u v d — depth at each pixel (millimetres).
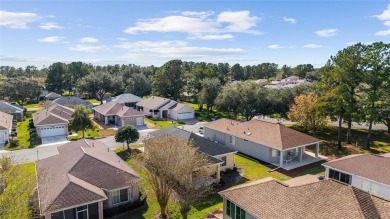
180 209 23609
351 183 28250
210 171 25703
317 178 27984
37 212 21359
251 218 20312
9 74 168875
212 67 97688
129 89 103250
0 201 17156
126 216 24219
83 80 94125
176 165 21984
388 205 17750
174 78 95250
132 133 42406
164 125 63812
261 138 39281
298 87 60562
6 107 69438
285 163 37250
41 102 97562
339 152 41875
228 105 60344
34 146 46562
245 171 34938
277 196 20312
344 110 42344
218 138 47156
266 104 57125
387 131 55219
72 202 21062
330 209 17281
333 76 43250
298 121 50375
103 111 66625
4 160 20906
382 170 26922
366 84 44375
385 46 39906
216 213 24656
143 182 30812
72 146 33156
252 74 172000
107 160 28203
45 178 24844
